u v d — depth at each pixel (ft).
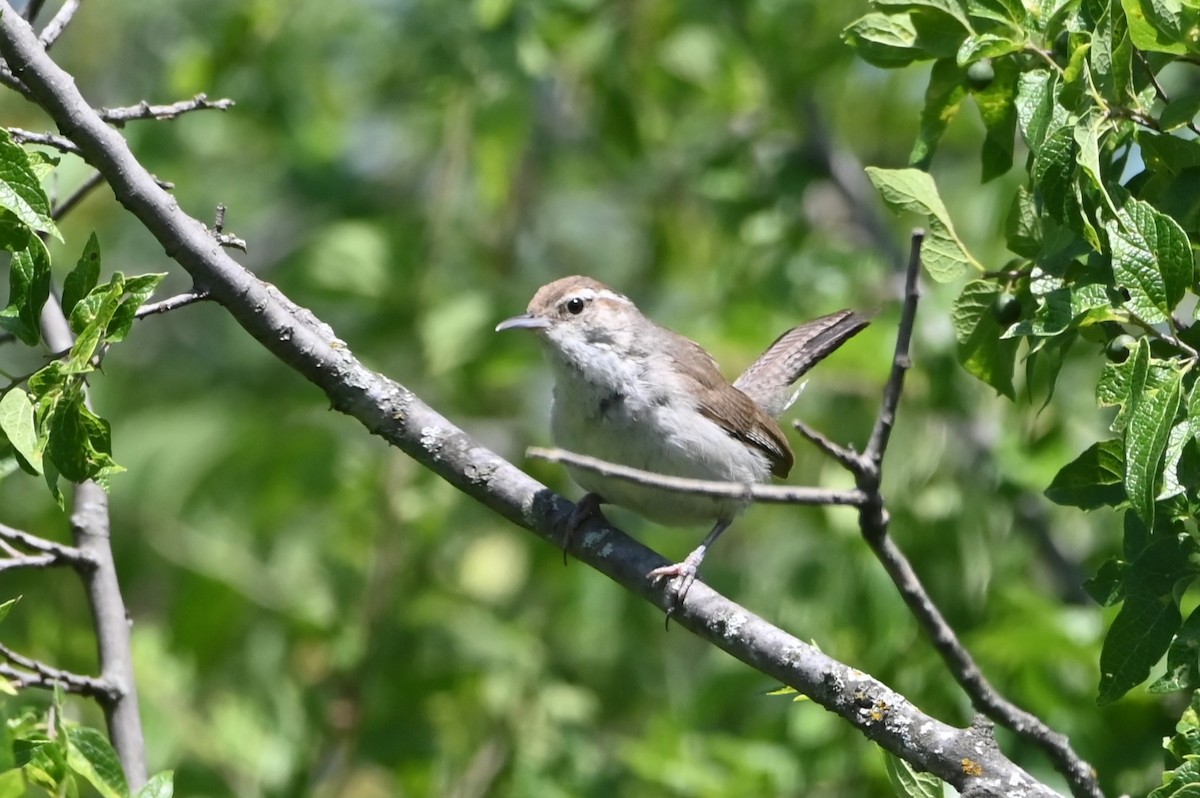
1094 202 19.98
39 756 20.67
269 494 47.03
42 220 19.69
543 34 47.65
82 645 38.65
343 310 49.29
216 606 44.16
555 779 40.98
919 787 21.72
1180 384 18.11
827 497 22.12
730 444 30.86
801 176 48.96
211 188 54.70
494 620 44.27
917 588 23.63
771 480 34.01
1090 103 20.53
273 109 52.01
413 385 47.47
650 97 51.42
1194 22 20.02
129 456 49.85
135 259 58.08
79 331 20.68
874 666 36.99
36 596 42.88
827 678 22.13
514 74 45.68
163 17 56.03
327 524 46.09
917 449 39.99
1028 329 20.42
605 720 46.16
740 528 49.62
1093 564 38.88
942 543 38.24
